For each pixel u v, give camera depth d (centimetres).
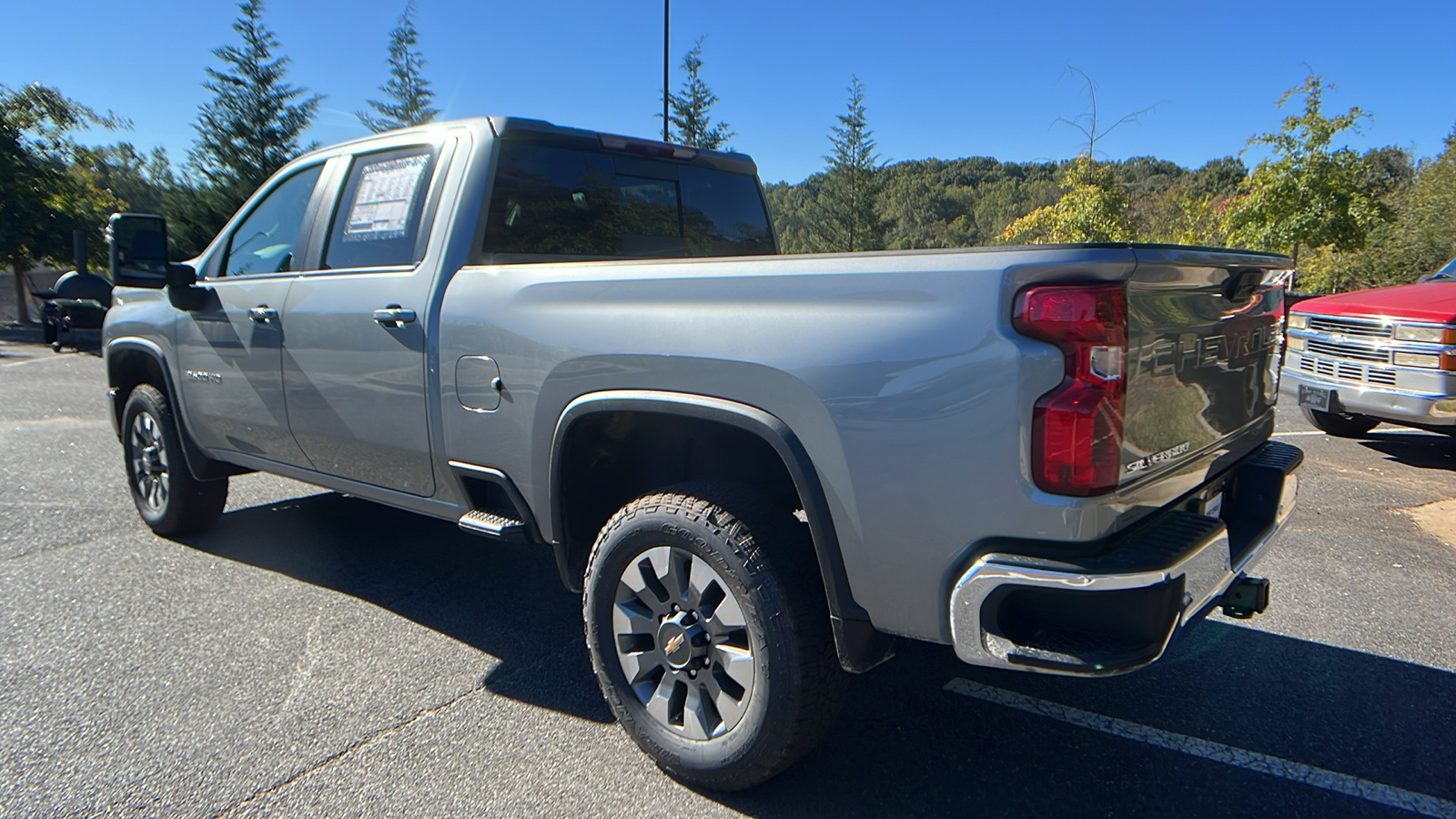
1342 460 668
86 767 256
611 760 264
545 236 338
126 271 378
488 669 324
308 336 349
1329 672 325
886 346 203
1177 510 222
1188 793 250
